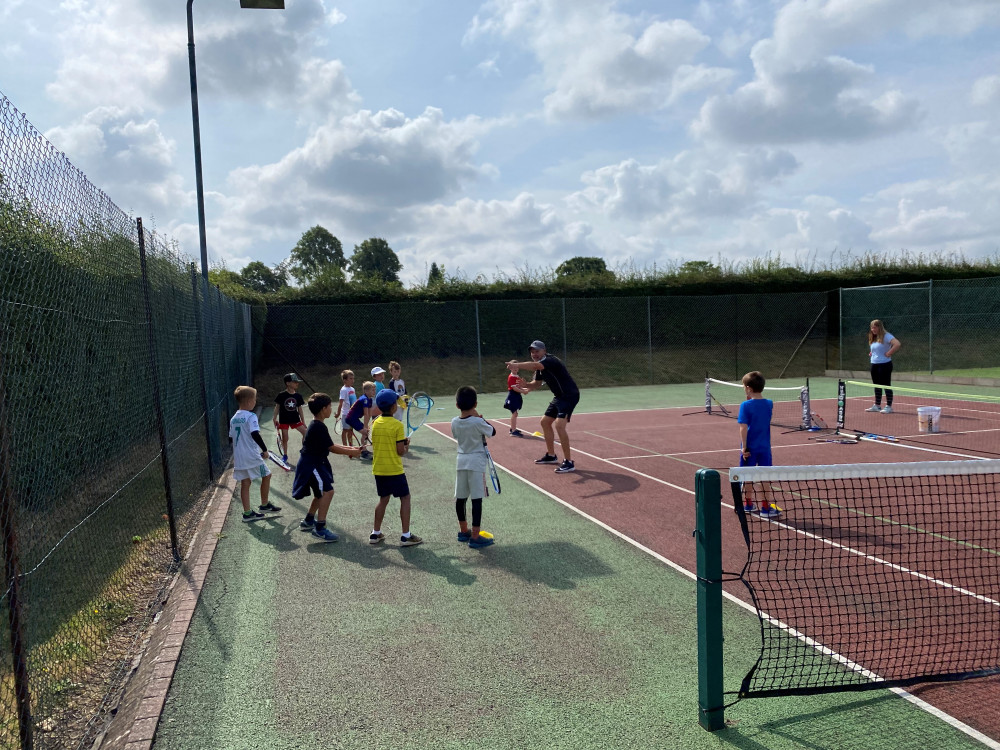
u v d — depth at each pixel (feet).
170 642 13.94
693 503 24.68
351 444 37.86
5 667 11.29
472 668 12.78
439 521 23.00
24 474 12.86
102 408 17.01
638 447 36.88
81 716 12.04
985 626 14.02
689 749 10.16
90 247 15.67
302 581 17.56
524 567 18.22
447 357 79.10
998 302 74.64
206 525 23.22
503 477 29.60
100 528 17.25
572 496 26.03
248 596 16.61
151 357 20.24
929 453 33.01
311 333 76.28
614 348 82.48
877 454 32.94
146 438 21.58
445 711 11.34
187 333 29.48
